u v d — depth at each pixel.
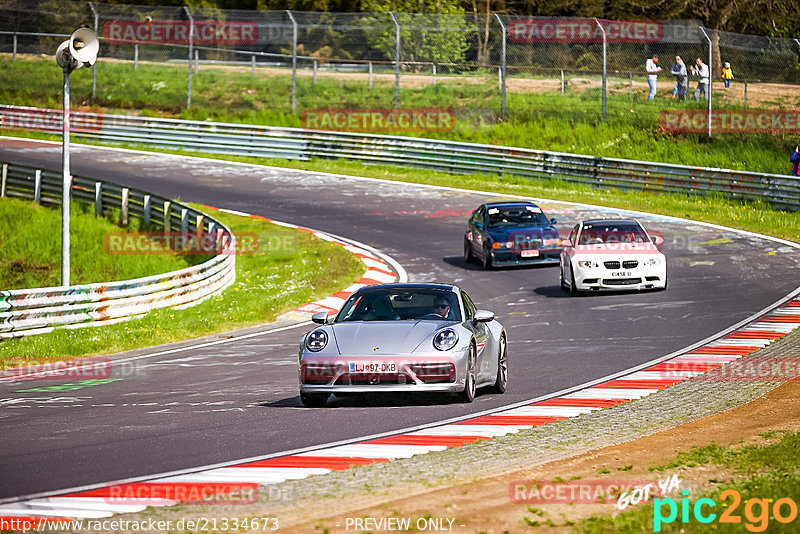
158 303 67.81
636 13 179.00
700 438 29.08
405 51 170.00
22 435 31.56
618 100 150.62
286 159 140.75
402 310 37.34
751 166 127.38
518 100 155.00
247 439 30.09
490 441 29.31
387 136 135.12
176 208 98.06
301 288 76.88
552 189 119.94
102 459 27.61
